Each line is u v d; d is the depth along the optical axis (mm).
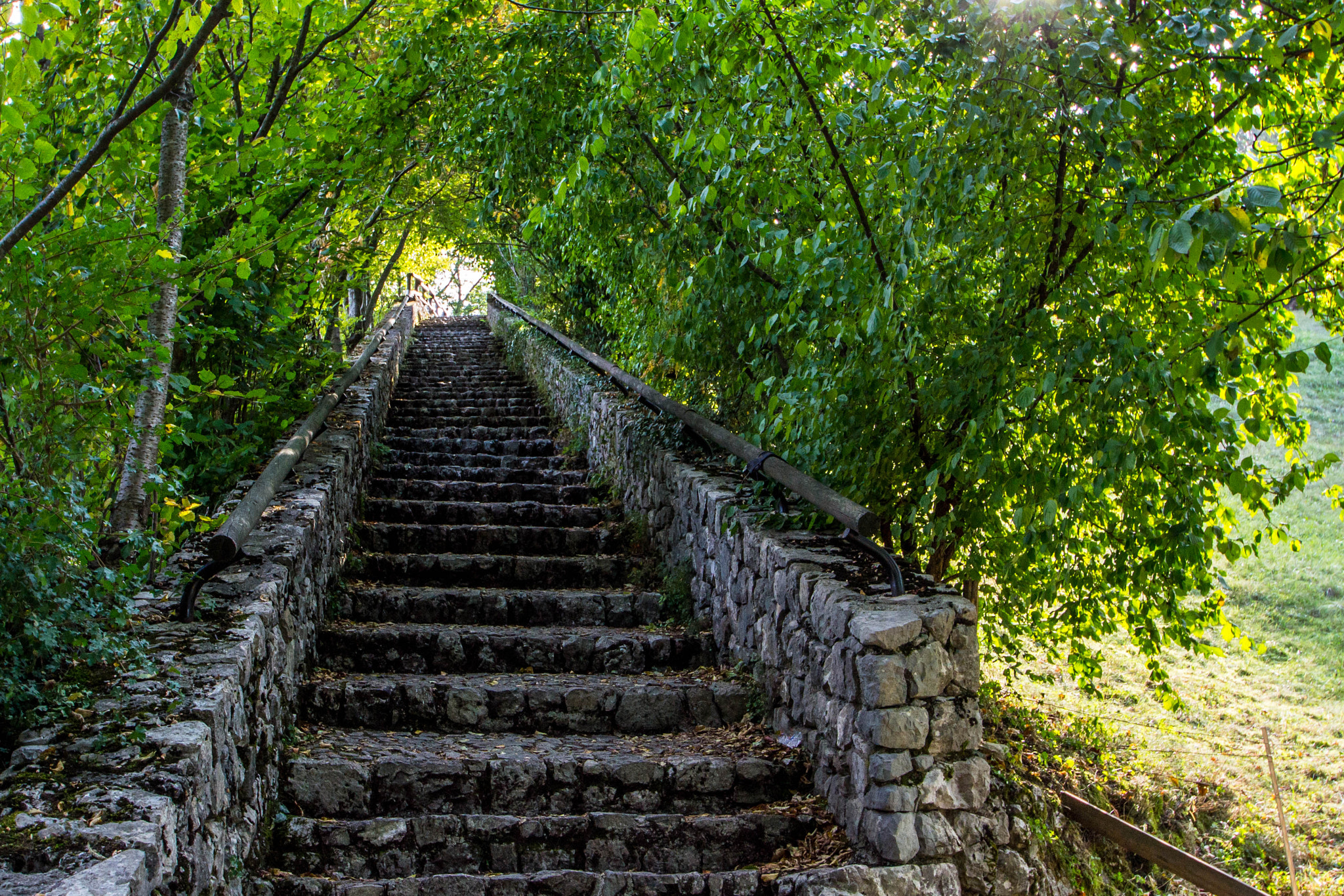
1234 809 5305
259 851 3143
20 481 2633
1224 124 3525
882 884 2920
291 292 5414
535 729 4301
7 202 2986
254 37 4875
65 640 2699
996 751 3764
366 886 3057
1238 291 3084
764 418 4590
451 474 7973
